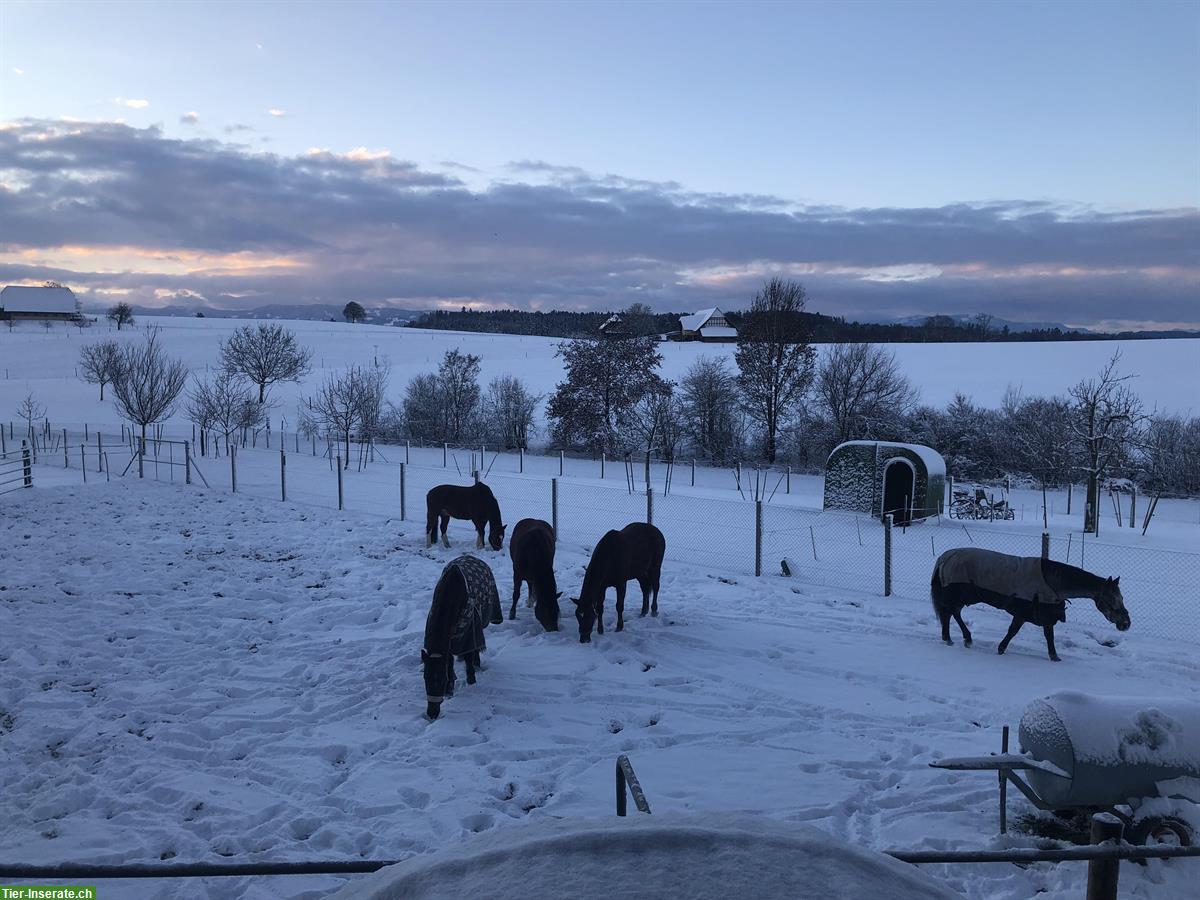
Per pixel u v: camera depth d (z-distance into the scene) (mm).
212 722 8617
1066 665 10500
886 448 24562
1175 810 5648
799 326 48906
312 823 6555
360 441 47844
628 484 33094
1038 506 32719
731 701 9273
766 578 15633
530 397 56656
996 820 6609
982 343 93938
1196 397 53969
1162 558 18125
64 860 5891
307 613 12750
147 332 106500
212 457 39594
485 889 2170
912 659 10719
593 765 7621
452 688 9117
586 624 11219
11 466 33500
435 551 17453
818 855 2316
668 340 115312
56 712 8742
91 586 14047
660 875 2201
